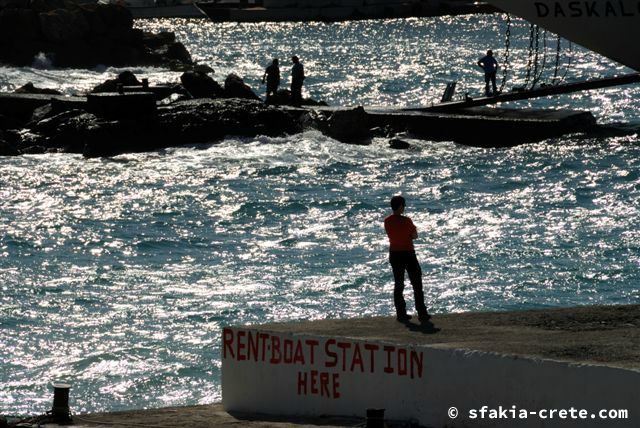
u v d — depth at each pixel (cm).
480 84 13588
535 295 3897
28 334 3428
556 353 1870
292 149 7138
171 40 15238
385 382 1977
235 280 4097
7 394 2947
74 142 7175
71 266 4319
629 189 5888
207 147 7206
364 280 4081
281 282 4069
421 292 2311
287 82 14025
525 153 7069
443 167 6638
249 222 5212
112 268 4294
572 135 7600
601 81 7931
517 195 5775
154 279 4112
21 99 7894
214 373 3111
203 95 8525
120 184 6147
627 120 9238
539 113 7938
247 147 7175
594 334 2059
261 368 2117
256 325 2195
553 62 17312
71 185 6103
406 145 7312
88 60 14125
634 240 4662
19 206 5531
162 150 7144
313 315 3659
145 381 3052
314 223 5188
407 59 18838
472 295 3888
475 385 1878
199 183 6169
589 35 7975
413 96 12262
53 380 3053
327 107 8000
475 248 4559
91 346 3322
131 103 7300
